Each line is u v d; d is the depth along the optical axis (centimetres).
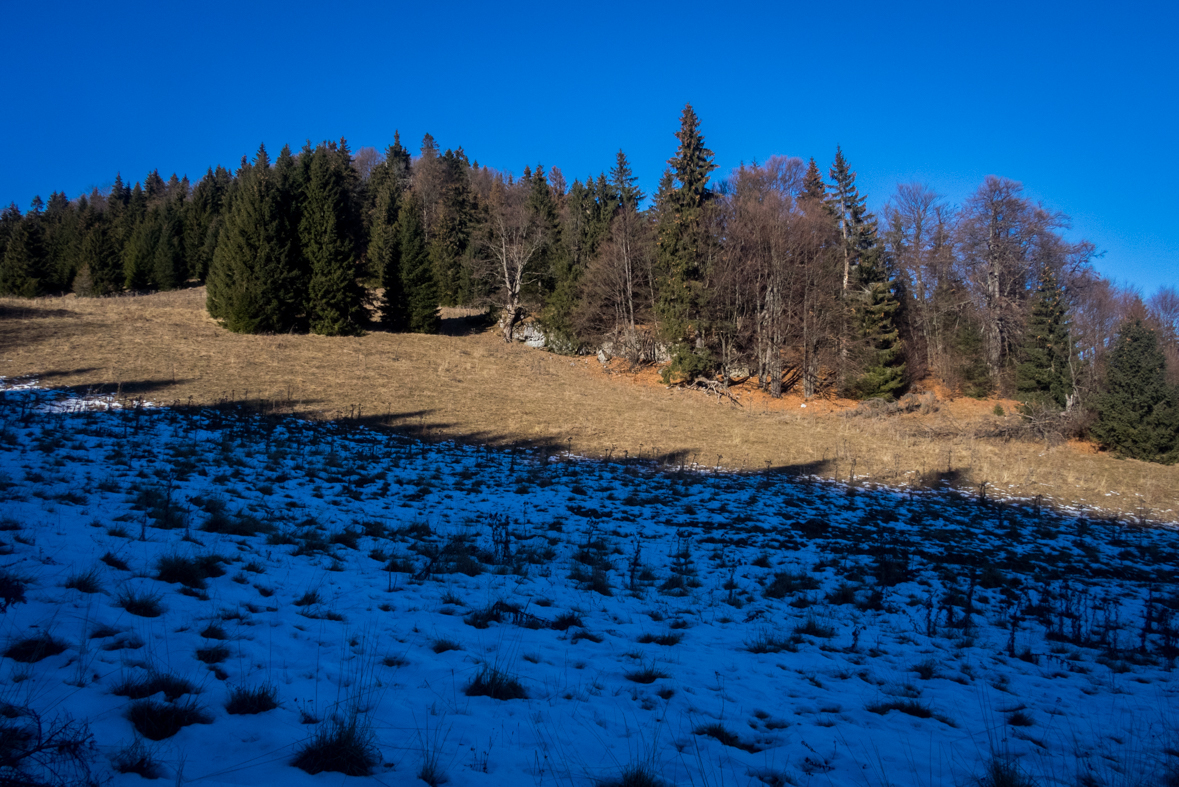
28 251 5325
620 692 473
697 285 3856
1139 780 394
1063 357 3547
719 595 864
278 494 1130
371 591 665
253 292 3588
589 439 2325
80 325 3106
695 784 337
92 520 731
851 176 4553
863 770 378
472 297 5312
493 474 1669
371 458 1650
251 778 282
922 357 4519
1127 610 988
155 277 5966
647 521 1333
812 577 1012
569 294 4441
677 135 4141
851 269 4388
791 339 4125
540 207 5209
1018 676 633
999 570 1184
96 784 258
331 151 7094
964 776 381
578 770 336
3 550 559
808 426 3089
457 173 7581
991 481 2278
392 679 437
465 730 368
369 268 5728
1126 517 1959
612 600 773
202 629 472
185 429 1623
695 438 2547
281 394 2352
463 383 3130
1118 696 589
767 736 419
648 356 4238
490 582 774
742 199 4178
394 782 297
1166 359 3297
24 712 300
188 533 750
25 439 1234
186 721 324
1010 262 4316
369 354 3456
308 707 368
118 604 485
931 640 746
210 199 7425
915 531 1499
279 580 648
